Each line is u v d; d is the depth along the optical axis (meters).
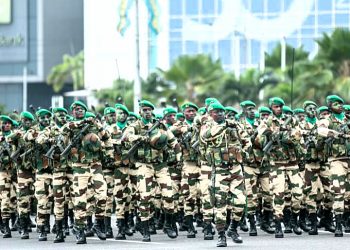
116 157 28.45
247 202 28.95
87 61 134.12
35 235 30.75
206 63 100.12
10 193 30.77
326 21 129.75
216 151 25.19
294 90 89.00
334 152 27.92
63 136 27.12
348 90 87.75
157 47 134.00
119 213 28.42
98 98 94.12
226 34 133.12
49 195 28.92
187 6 134.12
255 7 131.50
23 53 161.25
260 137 28.33
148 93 100.00
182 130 29.64
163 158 27.45
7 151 30.34
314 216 28.97
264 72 95.88
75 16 161.75
